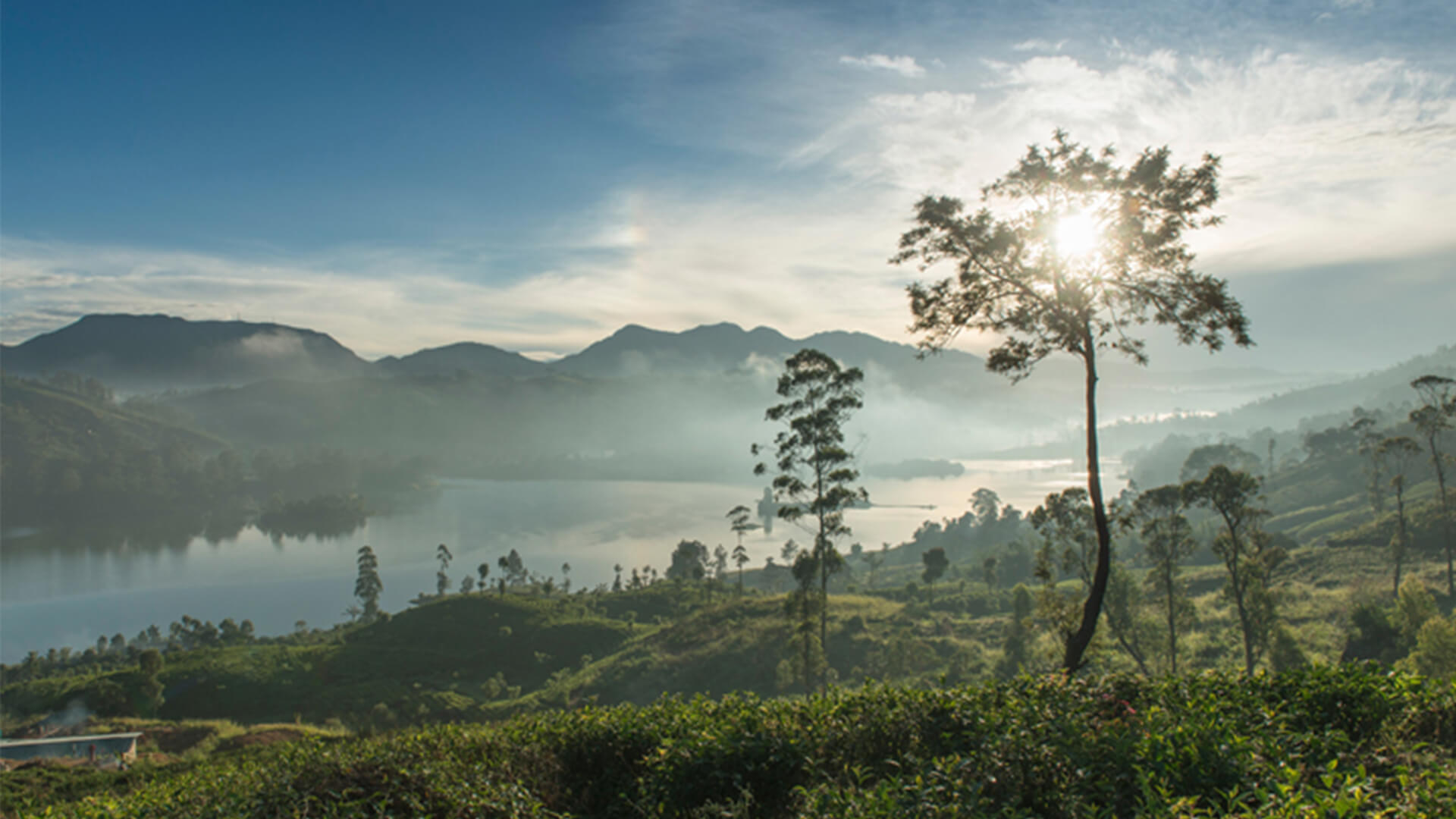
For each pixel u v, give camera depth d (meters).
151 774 25.02
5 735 59.59
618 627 115.88
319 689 92.00
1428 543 89.94
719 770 9.87
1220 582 91.69
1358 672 10.66
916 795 7.39
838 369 40.94
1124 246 18.03
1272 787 6.86
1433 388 77.62
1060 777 7.63
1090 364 18.78
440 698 86.75
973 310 19.56
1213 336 18.20
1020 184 18.92
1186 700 10.23
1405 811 5.95
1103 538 18.17
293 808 9.65
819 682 51.00
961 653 66.62
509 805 9.78
